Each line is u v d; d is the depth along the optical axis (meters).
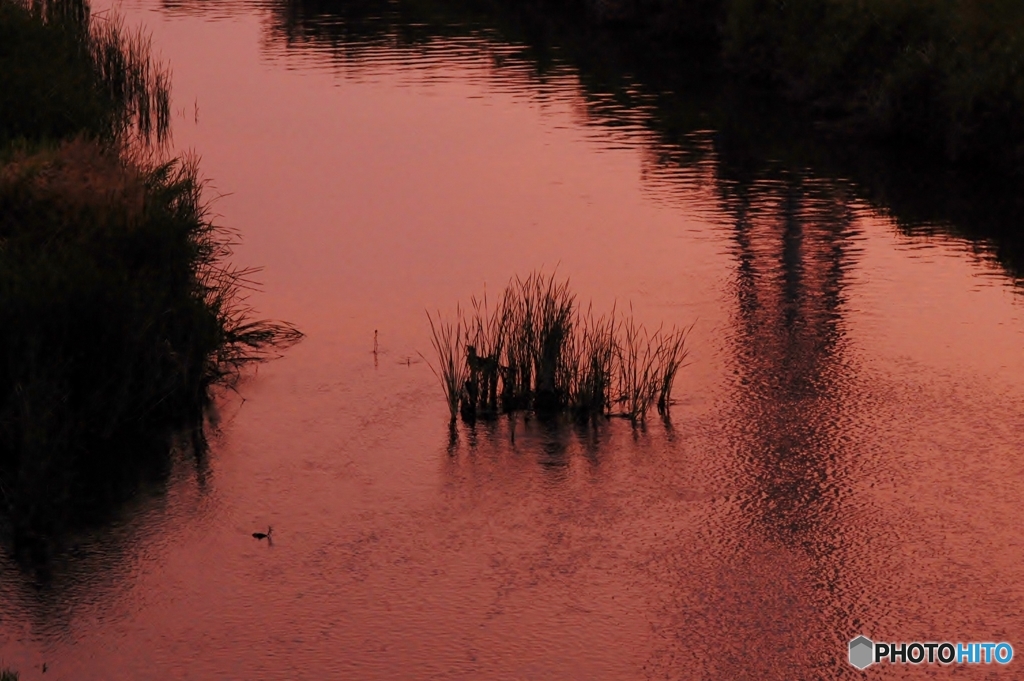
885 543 10.04
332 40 33.41
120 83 25.66
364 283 15.86
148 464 11.46
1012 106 21.30
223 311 14.73
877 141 23.39
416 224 18.28
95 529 10.36
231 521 10.49
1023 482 10.96
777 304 15.16
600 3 36.47
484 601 9.33
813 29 27.22
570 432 12.05
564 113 25.41
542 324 12.95
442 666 8.56
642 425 12.16
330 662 8.62
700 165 21.67
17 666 8.59
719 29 31.38
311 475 11.27
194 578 9.65
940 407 12.41
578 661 8.62
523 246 17.31
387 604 9.30
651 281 15.95
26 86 19.17
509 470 11.33
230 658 8.67
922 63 23.22
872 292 15.59
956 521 10.35
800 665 8.56
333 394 12.84
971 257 16.91
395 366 13.46
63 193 13.64
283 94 26.86
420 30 35.12
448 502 10.77
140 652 8.74
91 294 12.10
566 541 10.14
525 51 32.22
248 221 18.38
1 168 14.04
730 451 11.59
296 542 10.16
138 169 15.49
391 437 11.96
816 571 9.66
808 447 11.65
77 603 9.33
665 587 9.48
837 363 13.48
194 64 29.98
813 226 18.31
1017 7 24.77
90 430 12.02
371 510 10.66
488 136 23.50
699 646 8.77
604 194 19.88
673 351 13.77
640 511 10.59
